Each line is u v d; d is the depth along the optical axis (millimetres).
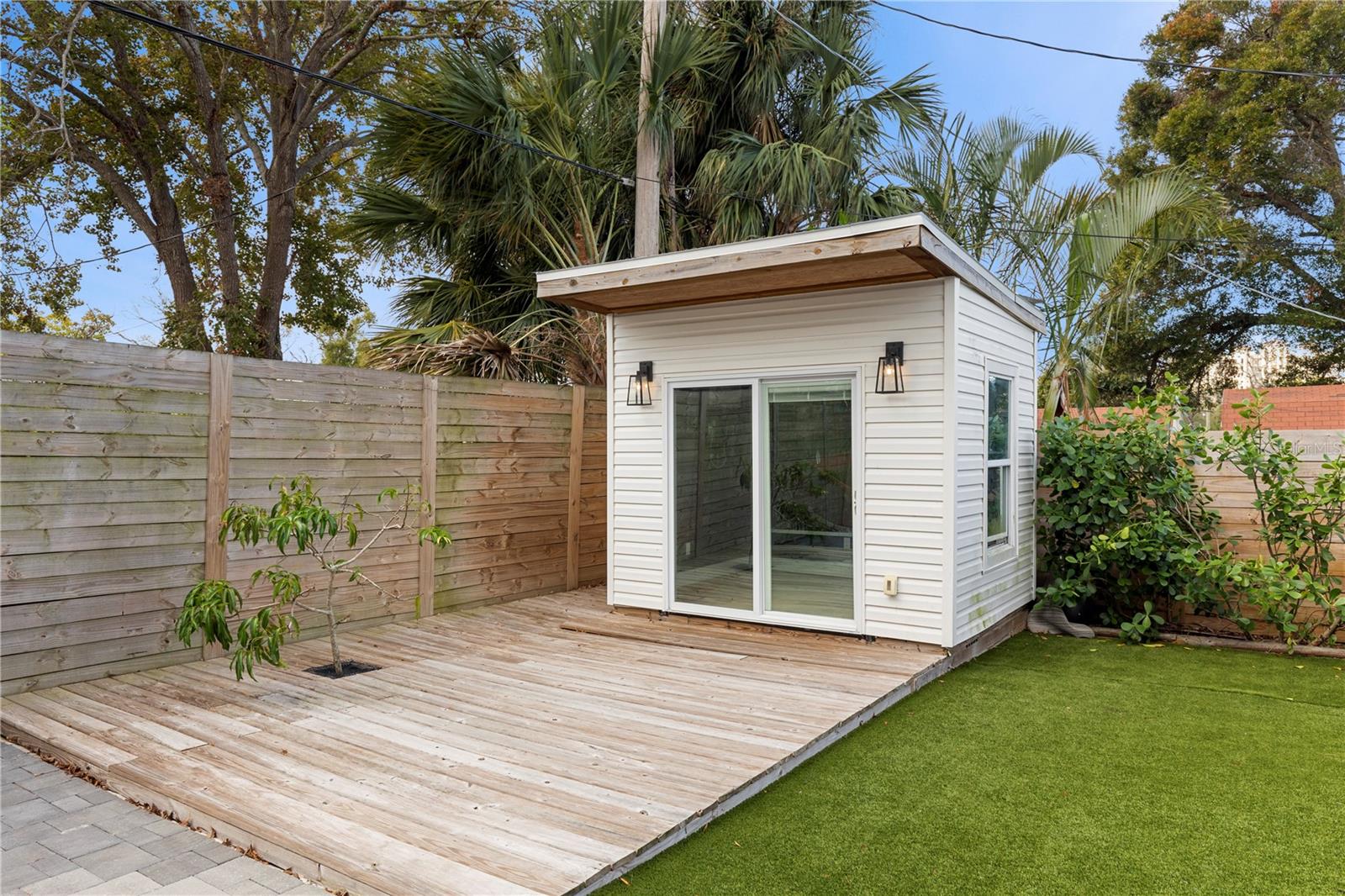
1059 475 6777
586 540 8008
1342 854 2734
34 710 4047
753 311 5965
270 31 14562
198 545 5035
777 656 5176
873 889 2496
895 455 5422
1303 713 4320
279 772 3260
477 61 8391
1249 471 5973
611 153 9602
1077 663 5477
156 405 4816
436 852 2574
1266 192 18781
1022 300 6699
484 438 6926
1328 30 17281
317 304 17734
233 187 16250
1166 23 20391
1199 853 2738
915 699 4578
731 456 6078
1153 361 21016
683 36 8477
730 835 2863
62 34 12414
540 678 4719
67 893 2471
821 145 9727
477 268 9883
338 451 5793
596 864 2502
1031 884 2529
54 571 4410
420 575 6410
